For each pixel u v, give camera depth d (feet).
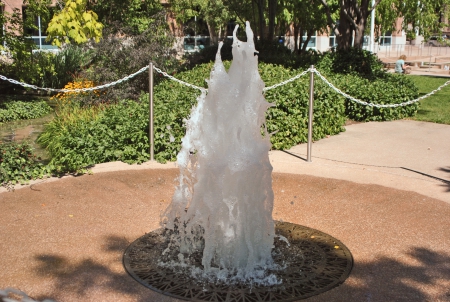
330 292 12.96
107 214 18.86
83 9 32.81
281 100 29.89
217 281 13.60
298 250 15.67
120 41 43.34
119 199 20.59
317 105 31.78
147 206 19.83
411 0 91.50
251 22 86.94
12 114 43.60
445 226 17.61
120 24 46.47
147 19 61.31
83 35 31.68
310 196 21.07
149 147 26.68
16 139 34.91
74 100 41.22
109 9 62.08
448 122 39.27
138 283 13.43
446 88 63.10
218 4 81.71
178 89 35.04
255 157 14.05
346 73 52.08
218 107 14.10
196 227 15.66
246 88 14.28
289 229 17.47
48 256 15.10
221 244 14.33
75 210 19.22
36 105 47.52
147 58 42.88
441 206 19.65
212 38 96.73
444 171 24.93
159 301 12.48
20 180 22.57
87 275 13.88
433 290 13.03
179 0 82.07
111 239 16.52
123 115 28.14
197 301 12.50
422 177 23.81
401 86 42.73
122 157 26.32
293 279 13.73
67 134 26.50
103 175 23.84
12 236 16.60
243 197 14.11
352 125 38.19
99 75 42.04
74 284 13.34
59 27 30.91
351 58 52.90
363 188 22.03
